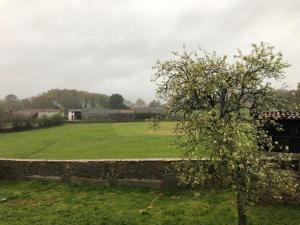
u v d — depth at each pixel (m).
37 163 28.83
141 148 42.47
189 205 23.19
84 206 23.77
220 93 18.78
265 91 18.83
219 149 17.05
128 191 26.17
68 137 63.06
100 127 90.88
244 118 18.86
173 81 19.02
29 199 25.41
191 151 18.72
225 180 17.72
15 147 49.34
